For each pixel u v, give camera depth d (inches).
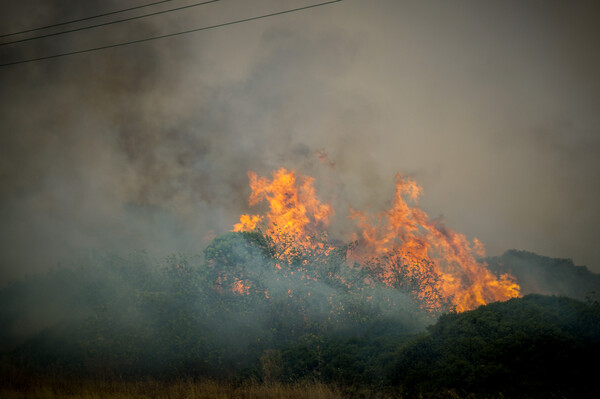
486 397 421.7
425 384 460.8
